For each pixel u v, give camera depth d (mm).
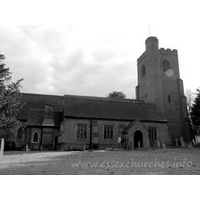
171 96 47656
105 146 34906
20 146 35375
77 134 34438
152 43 48719
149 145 34781
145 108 42188
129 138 33531
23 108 39812
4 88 30625
